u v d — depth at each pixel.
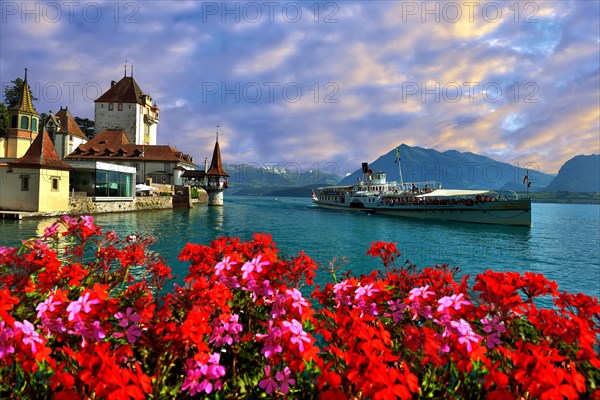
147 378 1.96
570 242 33.22
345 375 2.05
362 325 2.37
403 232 38.94
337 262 19.77
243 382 2.57
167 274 4.19
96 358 1.99
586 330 2.29
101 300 2.39
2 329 2.16
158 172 79.38
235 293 3.53
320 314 3.07
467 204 51.00
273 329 2.34
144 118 90.88
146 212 56.25
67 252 4.23
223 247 4.31
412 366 2.46
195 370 2.32
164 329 2.40
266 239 4.61
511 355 2.14
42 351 2.12
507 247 28.81
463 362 2.27
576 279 17.84
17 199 37.50
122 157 77.94
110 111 84.94
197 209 73.06
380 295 3.30
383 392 1.77
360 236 34.44
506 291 2.75
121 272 3.94
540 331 2.93
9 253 3.32
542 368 1.92
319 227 43.53
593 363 2.14
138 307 2.64
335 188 93.88
